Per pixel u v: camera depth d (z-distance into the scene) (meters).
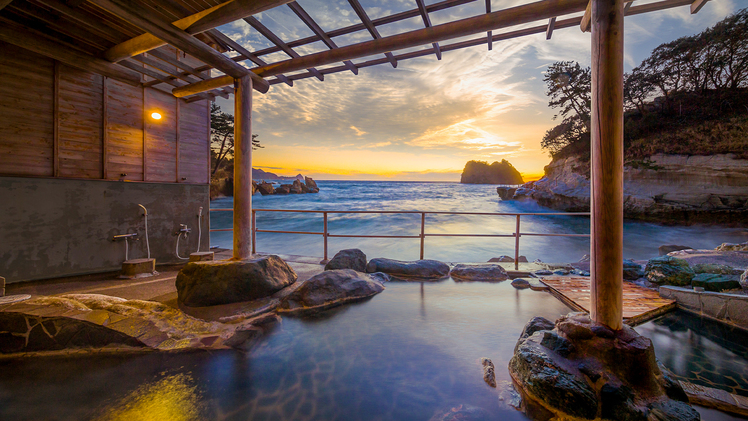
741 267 4.21
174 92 5.32
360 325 3.29
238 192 4.20
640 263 5.53
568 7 2.79
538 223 21.34
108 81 5.00
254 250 6.21
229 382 2.29
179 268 5.52
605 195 2.11
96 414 1.94
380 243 11.25
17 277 4.21
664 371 2.23
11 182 4.13
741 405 1.93
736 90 22.16
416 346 2.83
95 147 4.89
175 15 3.33
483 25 3.07
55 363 2.53
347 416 1.91
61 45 4.15
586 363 2.05
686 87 24.88
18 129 4.18
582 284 4.48
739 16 21.42
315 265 5.66
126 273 4.75
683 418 1.78
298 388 2.21
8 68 4.09
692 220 20.75
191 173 6.18
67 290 4.02
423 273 5.19
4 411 1.96
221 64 3.87
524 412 1.94
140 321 2.93
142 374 2.38
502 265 5.66
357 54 3.69
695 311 3.59
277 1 2.89
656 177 22.83
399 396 2.12
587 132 29.41
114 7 2.79
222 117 34.47
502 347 2.82
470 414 1.89
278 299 3.92
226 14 3.09
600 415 1.85
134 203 5.32
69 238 4.64
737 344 2.87
